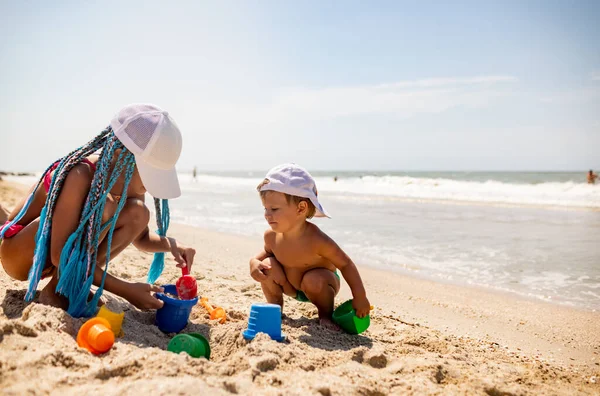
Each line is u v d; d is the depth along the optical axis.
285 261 3.36
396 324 3.54
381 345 2.85
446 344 3.00
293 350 2.45
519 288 4.86
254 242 7.33
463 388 2.23
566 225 9.73
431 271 5.58
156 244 3.23
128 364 2.02
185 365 2.05
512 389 2.22
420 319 3.81
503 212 12.48
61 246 2.65
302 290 3.36
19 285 3.26
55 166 2.88
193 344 2.34
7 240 2.81
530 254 6.59
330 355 2.50
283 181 3.15
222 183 34.66
